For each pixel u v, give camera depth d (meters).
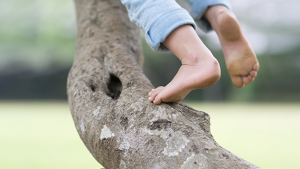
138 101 1.62
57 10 12.74
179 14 1.64
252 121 6.49
